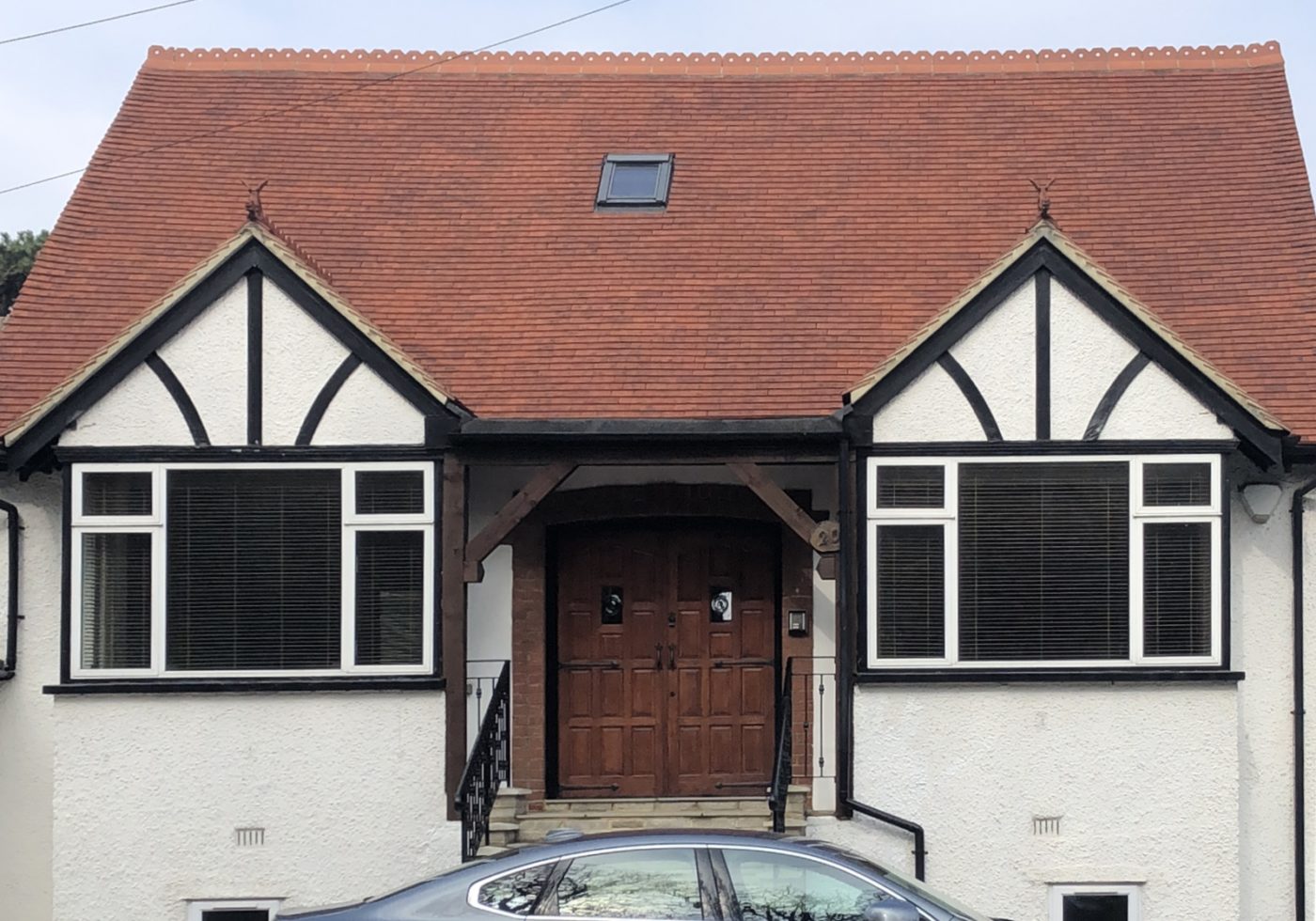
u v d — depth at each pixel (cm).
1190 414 1153
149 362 1161
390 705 1153
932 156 1509
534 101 1603
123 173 1470
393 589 1162
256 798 1147
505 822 1188
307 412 1161
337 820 1146
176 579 1159
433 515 1160
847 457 1152
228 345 1163
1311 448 1178
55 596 1215
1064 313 1158
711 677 1296
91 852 1141
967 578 1157
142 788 1145
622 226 1428
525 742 1251
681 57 1644
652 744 1291
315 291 1164
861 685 1152
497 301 1348
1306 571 1213
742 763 1290
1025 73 1612
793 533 1264
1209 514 1151
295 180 1484
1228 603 1150
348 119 1568
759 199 1458
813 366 1263
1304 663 1212
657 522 1302
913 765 1149
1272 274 1346
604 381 1253
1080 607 1153
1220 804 1138
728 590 1305
